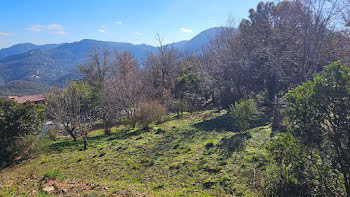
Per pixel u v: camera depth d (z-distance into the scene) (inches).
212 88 960.9
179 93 1117.7
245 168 288.2
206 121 662.5
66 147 555.8
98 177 325.4
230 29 976.3
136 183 293.1
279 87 790.5
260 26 899.4
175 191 258.1
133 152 427.8
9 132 483.5
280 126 450.9
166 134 549.0
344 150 175.0
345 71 179.2
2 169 438.3
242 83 853.8
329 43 576.1
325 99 182.1
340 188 184.7
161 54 1310.3
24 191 256.8
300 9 597.9
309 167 196.9
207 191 253.1
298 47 674.2
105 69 1501.0
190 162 340.8
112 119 738.2
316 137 189.8
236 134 472.7
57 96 751.7
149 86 1160.8
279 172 219.5
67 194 243.4
